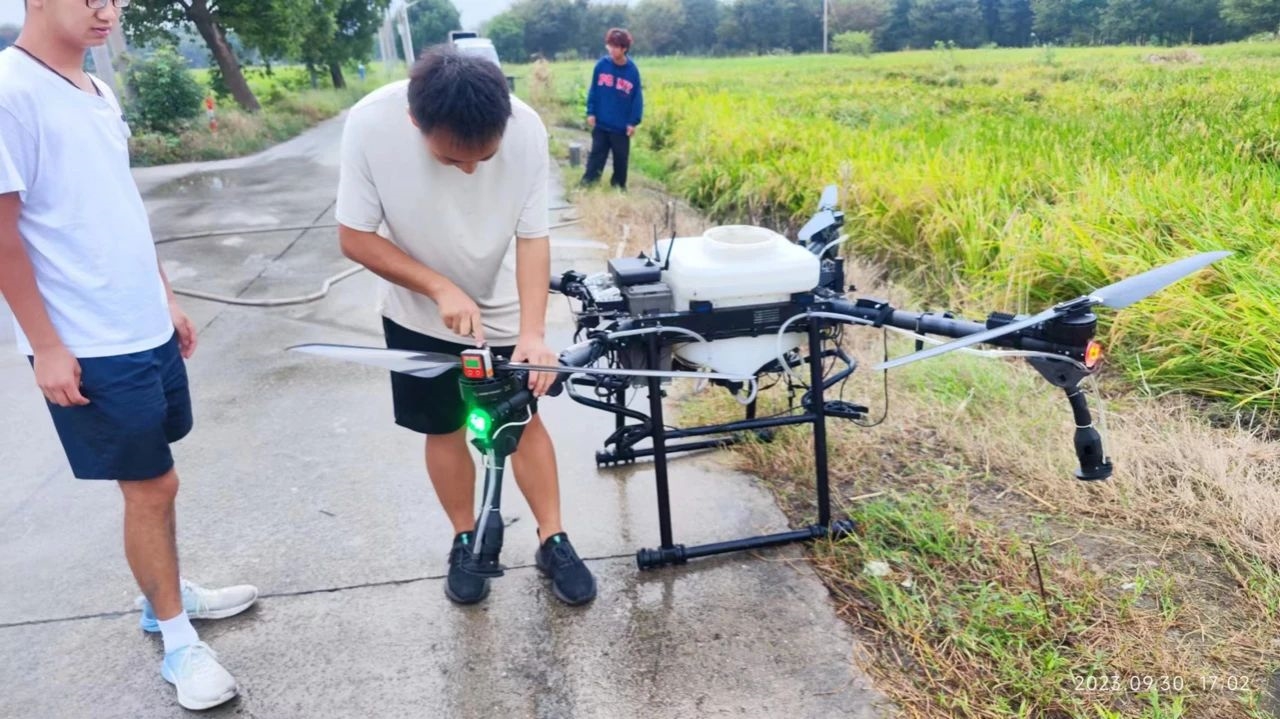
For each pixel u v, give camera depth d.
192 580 2.63
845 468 3.11
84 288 1.88
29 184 1.80
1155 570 2.49
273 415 3.74
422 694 2.17
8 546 2.84
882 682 2.15
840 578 2.54
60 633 2.42
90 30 1.83
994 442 3.16
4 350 4.57
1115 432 3.14
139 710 2.15
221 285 5.68
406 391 2.38
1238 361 3.40
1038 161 5.90
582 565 2.50
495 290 2.41
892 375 3.74
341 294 5.45
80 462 2.01
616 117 8.55
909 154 6.97
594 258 6.07
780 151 8.42
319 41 27.58
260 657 2.31
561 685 2.19
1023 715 2.02
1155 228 4.36
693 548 2.62
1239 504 2.69
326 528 2.89
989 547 2.61
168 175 11.53
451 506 2.55
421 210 2.14
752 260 2.39
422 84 1.87
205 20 19.02
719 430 2.59
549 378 2.12
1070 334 2.01
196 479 3.22
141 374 1.98
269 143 15.68
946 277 4.98
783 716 2.06
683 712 2.09
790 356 2.76
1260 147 5.62
